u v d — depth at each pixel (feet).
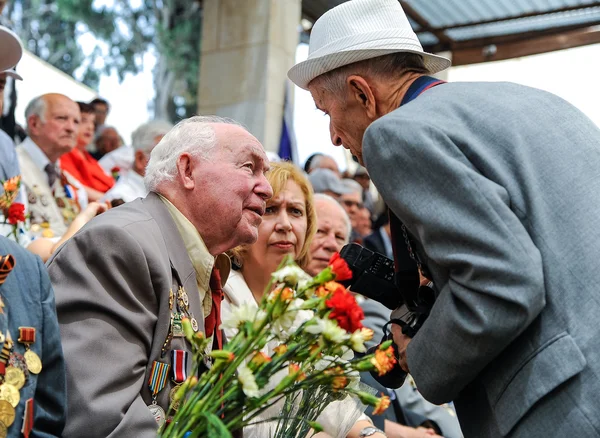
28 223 13.62
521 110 6.52
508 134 6.35
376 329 12.62
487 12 26.50
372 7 7.52
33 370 5.77
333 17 7.55
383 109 7.35
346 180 21.16
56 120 15.37
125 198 15.81
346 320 5.63
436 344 6.26
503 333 5.88
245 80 24.47
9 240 6.23
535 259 5.87
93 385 6.70
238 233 8.23
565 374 5.86
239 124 8.63
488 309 5.88
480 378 6.43
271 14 24.45
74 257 7.19
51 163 15.52
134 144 16.49
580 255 6.05
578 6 25.67
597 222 6.09
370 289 7.51
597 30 26.81
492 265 5.83
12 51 8.52
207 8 25.17
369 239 20.17
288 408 6.84
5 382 5.59
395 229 7.15
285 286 5.72
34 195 14.85
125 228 7.38
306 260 11.19
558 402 5.93
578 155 6.34
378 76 7.34
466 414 6.63
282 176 10.68
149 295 7.29
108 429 6.63
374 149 6.42
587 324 5.93
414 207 6.17
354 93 7.42
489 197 5.98
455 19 27.04
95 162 19.66
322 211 12.87
